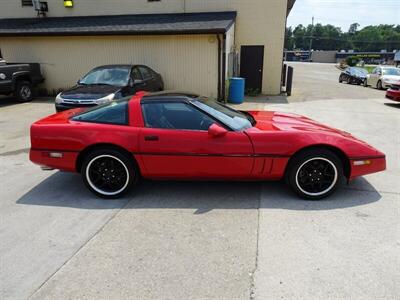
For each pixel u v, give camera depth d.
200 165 3.55
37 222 3.24
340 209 3.41
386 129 7.25
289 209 3.42
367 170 3.61
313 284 2.30
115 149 3.63
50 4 14.80
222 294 2.22
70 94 7.25
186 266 2.52
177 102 3.68
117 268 2.51
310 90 15.84
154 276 2.41
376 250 2.70
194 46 11.26
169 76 11.82
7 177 4.49
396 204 3.53
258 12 13.09
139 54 11.87
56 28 12.56
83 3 14.48
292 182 3.59
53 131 3.69
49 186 4.16
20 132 7.11
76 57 12.52
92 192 3.77
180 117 3.63
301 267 2.49
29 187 4.13
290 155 3.48
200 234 2.97
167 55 11.60
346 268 2.47
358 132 6.95
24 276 2.44
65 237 2.96
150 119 3.63
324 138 3.50
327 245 2.77
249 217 3.26
